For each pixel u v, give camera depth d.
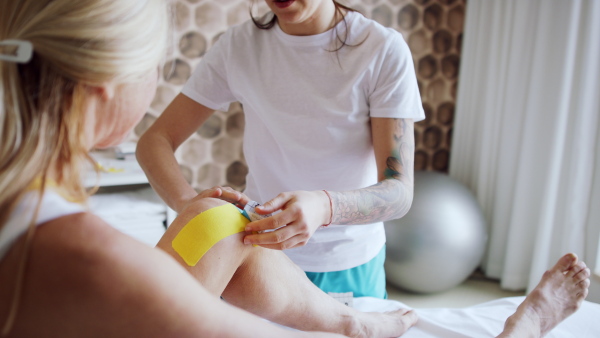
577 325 1.21
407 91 1.10
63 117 0.52
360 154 1.19
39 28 0.51
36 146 0.50
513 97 2.50
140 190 2.23
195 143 2.51
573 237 2.19
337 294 1.25
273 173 1.26
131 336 0.50
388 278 2.52
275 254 0.99
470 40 2.77
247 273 0.93
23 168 0.49
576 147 2.13
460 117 2.87
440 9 2.82
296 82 1.17
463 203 2.42
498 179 2.62
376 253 1.31
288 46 1.18
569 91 2.18
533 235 2.49
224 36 1.28
